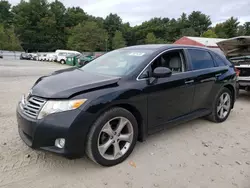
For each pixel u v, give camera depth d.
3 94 6.38
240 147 3.29
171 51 3.44
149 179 2.46
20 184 2.32
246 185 2.39
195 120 4.43
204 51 4.05
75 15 82.12
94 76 2.96
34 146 2.43
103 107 2.48
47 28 74.38
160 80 3.08
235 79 4.50
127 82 2.79
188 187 2.34
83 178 2.45
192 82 3.53
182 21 83.56
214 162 2.85
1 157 2.80
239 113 5.04
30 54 44.38
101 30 64.56
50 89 2.57
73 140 2.36
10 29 62.19
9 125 3.83
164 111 3.20
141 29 86.44
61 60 29.50
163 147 3.22
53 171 2.56
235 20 72.56
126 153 2.81
